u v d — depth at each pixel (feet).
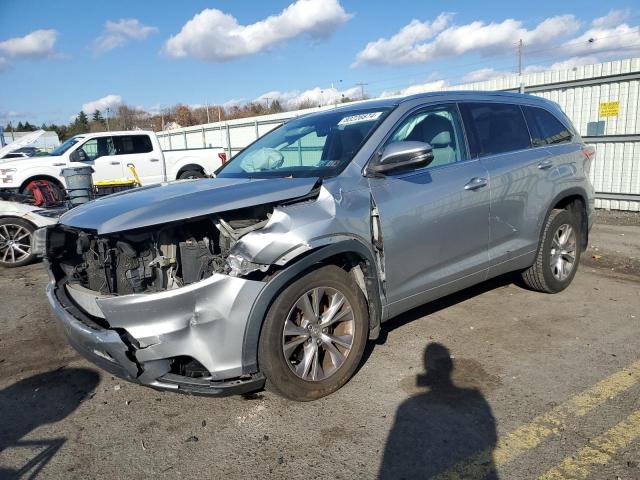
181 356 9.27
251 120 73.67
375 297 11.09
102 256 10.07
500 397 10.36
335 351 10.55
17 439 9.63
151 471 8.58
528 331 13.58
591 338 13.01
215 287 8.96
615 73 31.71
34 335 14.85
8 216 23.27
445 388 10.81
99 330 9.16
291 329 9.78
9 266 23.65
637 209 31.94
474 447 8.82
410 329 13.97
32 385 11.80
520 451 8.65
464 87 41.68
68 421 10.20
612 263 20.27
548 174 14.97
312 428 9.57
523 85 36.96
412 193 11.55
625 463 8.23
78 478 8.46
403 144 10.78
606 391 10.41
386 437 9.21
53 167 38.32
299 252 9.50
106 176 41.34
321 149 12.41
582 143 16.94
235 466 8.63
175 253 9.73
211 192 10.14
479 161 13.39
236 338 9.09
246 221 9.78
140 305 8.84
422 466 8.40
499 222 13.66
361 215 10.60
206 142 89.40
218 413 10.26
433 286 12.31
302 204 10.01
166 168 45.16
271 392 10.84
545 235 15.44
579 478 7.94
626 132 31.83
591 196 16.85
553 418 9.54
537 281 15.93
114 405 10.76
